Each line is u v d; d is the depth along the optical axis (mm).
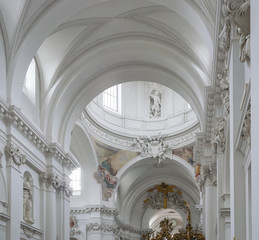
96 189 32844
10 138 16344
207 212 21594
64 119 21953
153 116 36188
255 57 6156
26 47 16891
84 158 32625
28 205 18438
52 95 20797
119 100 35531
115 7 18906
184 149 34344
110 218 33031
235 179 10406
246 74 9719
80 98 22297
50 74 20766
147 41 20562
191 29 18562
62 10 17000
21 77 17141
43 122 20531
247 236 9469
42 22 16859
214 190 21578
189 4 14945
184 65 20562
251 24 6477
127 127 35062
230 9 9438
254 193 6426
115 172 33906
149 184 40438
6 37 16688
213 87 15820
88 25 19562
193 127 33656
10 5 16109
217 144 16703
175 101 35688
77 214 32469
